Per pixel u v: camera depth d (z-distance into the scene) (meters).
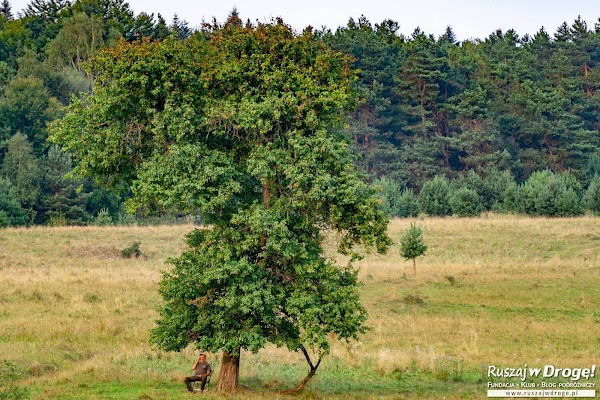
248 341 41.41
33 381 43.47
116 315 65.31
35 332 58.19
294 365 53.06
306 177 41.00
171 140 43.19
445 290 77.50
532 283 79.31
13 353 50.62
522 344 59.69
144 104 42.94
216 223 43.25
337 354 55.88
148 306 69.06
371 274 84.12
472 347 58.00
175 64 42.84
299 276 42.25
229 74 42.38
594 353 56.44
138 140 44.12
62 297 70.31
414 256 83.38
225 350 41.88
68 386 42.22
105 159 43.62
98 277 80.50
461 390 43.91
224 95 43.84
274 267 43.19
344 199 41.28
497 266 87.81
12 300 68.38
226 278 42.00
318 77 43.53
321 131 42.06
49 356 50.75
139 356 52.88
